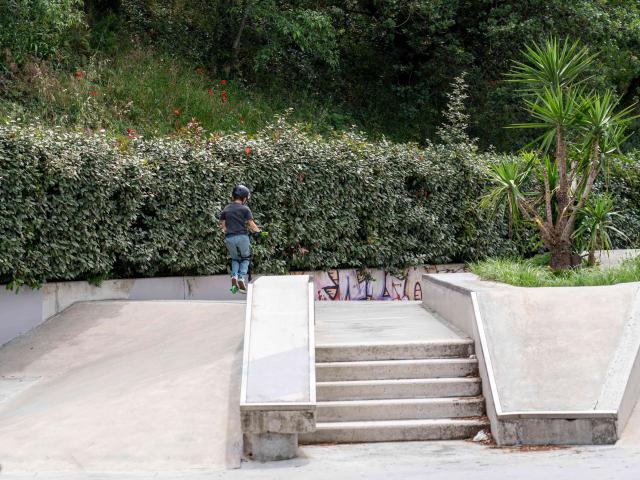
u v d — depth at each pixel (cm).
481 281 1174
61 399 846
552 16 2295
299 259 1515
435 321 1070
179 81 1927
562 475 562
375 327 1021
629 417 740
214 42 2230
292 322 815
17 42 1558
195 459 675
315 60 2464
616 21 2367
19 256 1130
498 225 1841
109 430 729
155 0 2250
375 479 582
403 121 2450
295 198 1492
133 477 626
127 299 1330
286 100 2211
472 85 2512
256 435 684
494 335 838
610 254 1855
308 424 676
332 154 1552
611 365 762
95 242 1241
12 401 891
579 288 898
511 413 714
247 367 734
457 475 583
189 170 1365
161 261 1354
